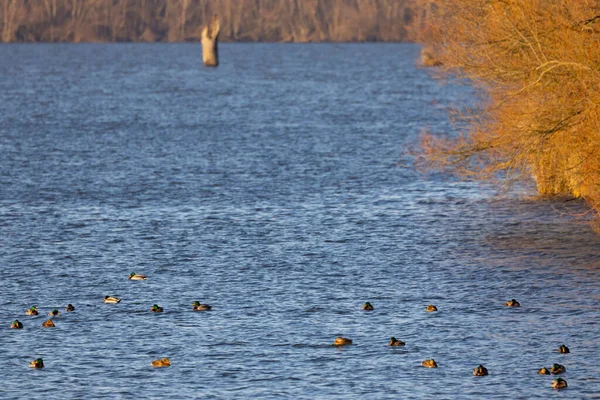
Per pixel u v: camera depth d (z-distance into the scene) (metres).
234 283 106.69
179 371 79.56
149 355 83.31
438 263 115.19
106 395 74.81
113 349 84.81
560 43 116.56
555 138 122.94
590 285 103.75
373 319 92.94
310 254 120.50
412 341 86.38
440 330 89.31
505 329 89.38
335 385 76.50
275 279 108.38
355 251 122.00
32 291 103.62
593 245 122.12
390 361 81.50
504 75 123.75
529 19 119.75
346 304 98.12
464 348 84.38
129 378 78.19
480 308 96.19
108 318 93.69
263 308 96.88
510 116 125.50
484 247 123.00
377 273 110.75
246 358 82.44
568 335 87.38
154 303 98.88
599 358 81.44
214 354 83.44
